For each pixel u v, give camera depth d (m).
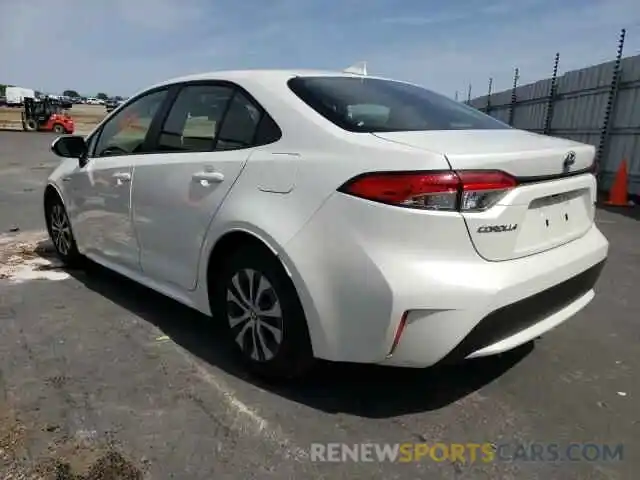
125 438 2.22
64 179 4.32
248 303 2.70
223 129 2.89
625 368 2.96
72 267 4.63
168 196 3.08
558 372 2.90
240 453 2.15
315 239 2.30
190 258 2.98
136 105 3.68
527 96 14.71
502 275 2.18
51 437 2.21
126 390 2.60
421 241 2.10
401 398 2.59
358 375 2.79
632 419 2.47
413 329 2.13
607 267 5.11
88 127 41.75
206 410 2.45
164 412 2.42
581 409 2.54
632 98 10.20
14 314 3.54
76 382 2.66
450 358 2.18
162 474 2.02
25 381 2.66
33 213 7.25
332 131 2.42
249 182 2.60
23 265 4.70
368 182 2.17
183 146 3.12
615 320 3.69
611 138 10.80
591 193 2.80
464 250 2.13
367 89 2.92
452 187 2.08
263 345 2.64
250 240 2.61
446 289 2.08
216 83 3.06
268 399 2.55
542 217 2.42
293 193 2.40
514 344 2.31
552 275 2.38
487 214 2.14
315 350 2.40
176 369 2.82
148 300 3.85
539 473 2.10
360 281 2.18
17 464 2.04
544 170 2.36
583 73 11.84
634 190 9.91
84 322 3.42
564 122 12.67
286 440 2.24
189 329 3.34
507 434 2.33
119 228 3.62
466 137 2.43
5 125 39.56
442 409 2.51
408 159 2.12
